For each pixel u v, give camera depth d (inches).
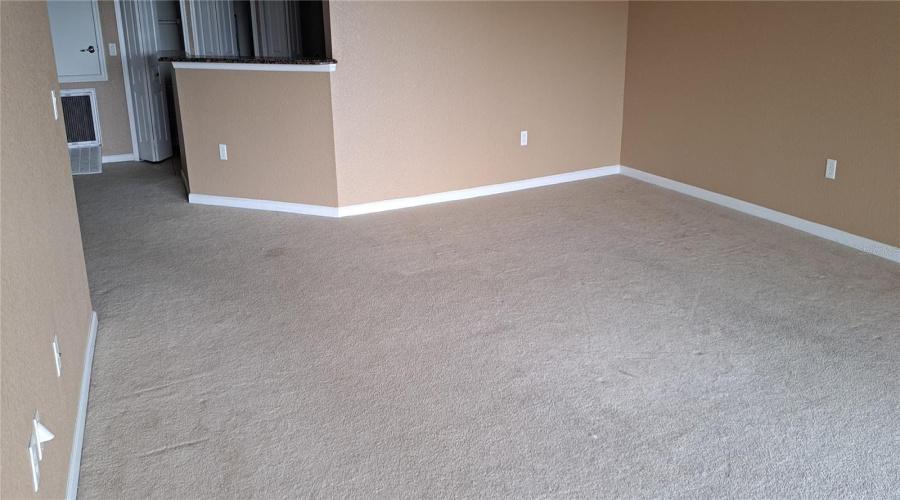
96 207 202.8
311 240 173.8
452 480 85.8
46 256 85.0
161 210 199.8
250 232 180.1
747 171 190.5
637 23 219.1
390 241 172.6
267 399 103.4
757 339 120.6
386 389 106.0
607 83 226.2
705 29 195.3
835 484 84.4
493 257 160.9
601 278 147.9
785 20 172.4
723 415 98.7
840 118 162.9
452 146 204.8
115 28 253.9
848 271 150.2
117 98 261.0
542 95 215.2
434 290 142.5
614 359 114.6
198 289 143.6
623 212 194.5
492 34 200.7
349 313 132.1
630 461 89.1
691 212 193.9
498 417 98.8
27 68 85.7
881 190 156.3
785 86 175.2
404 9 186.1
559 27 211.2
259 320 129.4
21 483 60.1
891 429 95.0
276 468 88.0
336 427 96.6
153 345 119.8
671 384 106.9
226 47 285.3
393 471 87.4
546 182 225.5
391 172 197.6
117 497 82.7
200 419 98.4
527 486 84.7
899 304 133.4
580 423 97.3
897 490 83.3
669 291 140.9
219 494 83.3
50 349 80.1
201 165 202.8
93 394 104.5
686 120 207.3
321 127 186.7
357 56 183.5
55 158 101.7
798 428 95.5
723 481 85.2
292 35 311.4
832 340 119.8
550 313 131.5
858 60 156.8
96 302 136.9
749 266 153.7
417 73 193.0
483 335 123.0
